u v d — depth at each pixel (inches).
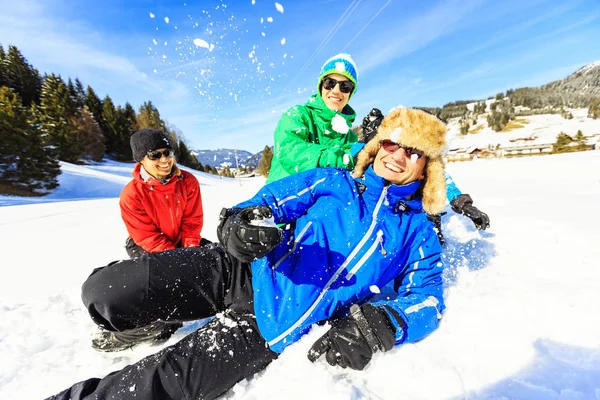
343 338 48.7
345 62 99.3
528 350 52.3
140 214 95.1
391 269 61.5
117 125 2003.0
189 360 47.8
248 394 49.3
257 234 46.7
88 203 462.9
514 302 65.1
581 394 42.9
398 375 49.5
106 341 62.2
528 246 96.9
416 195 66.3
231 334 52.2
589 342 52.3
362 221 60.1
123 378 45.6
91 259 138.2
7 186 956.6
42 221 274.8
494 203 169.0
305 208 64.0
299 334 55.2
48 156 1047.0
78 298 93.4
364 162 64.2
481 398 44.9
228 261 59.1
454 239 111.5
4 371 61.5
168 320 56.2
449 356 52.9
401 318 52.2
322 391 46.8
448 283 79.1
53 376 58.5
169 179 96.4
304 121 100.0
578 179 236.8
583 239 97.4
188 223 106.2
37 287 105.9
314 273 56.6
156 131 94.1
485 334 56.9
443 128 58.7
